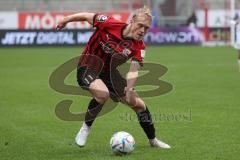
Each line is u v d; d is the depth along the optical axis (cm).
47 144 2725
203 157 2391
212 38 11538
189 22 11569
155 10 11994
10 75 6241
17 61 8031
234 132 2962
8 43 10850
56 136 2941
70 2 12225
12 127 3222
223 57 8581
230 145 2633
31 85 5312
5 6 12038
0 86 5266
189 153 2469
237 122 3269
